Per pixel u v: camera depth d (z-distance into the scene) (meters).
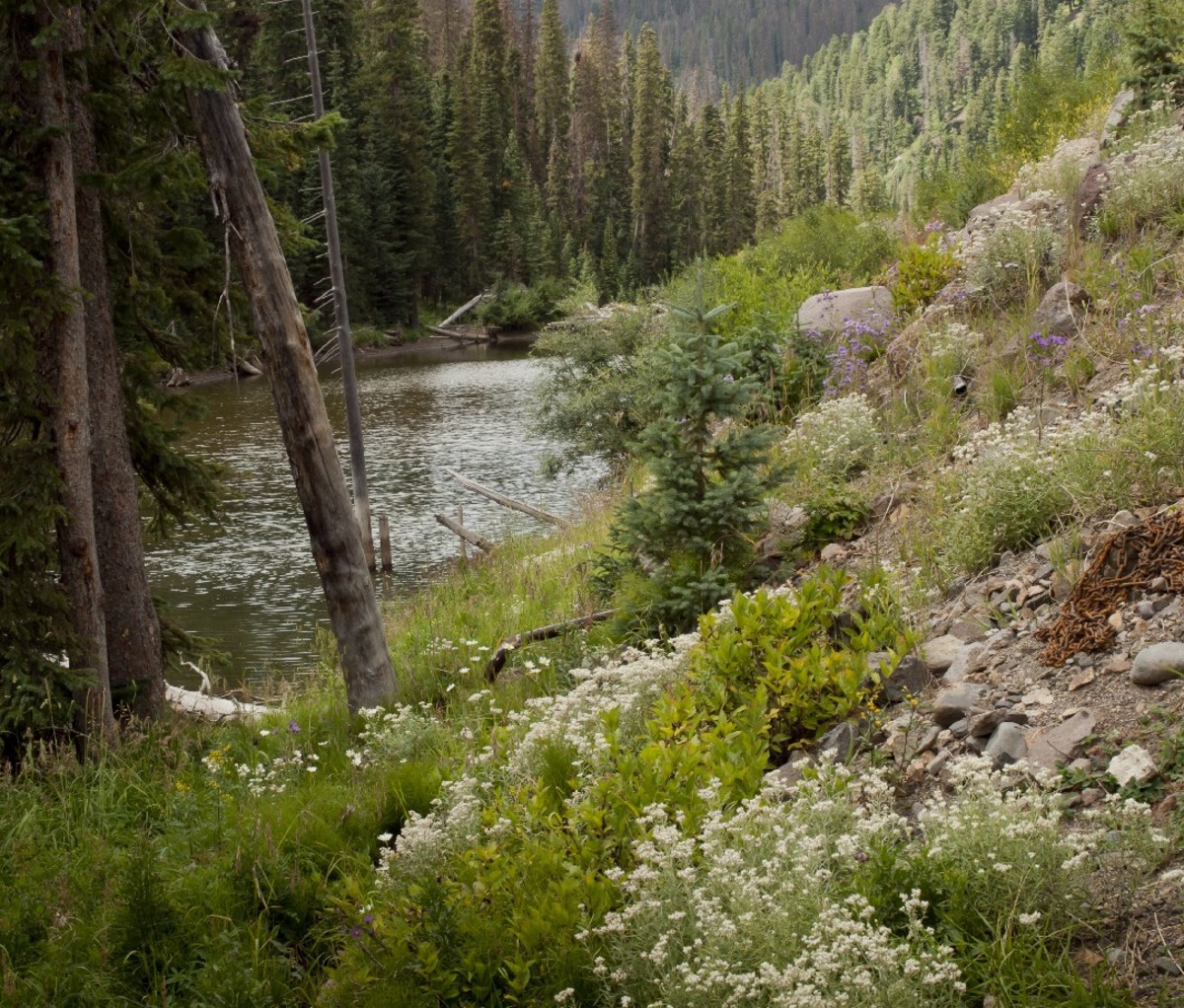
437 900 4.50
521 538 16.12
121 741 7.91
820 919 3.54
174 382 39.75
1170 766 4.09
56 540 8.07
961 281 11.09
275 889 5.30
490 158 86.19
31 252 7.66
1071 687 4.82
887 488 8.44
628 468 17.91
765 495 8.46
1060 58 20.62
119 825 6.30
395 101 69.81
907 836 4.29
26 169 7.86
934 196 20.33
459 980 4.25
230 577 16.72
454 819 5.05
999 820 3.76
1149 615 4.97
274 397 8.41
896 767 4.88
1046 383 8.36
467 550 17.89
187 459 9.34
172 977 4.76
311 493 8.37
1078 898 3.62
